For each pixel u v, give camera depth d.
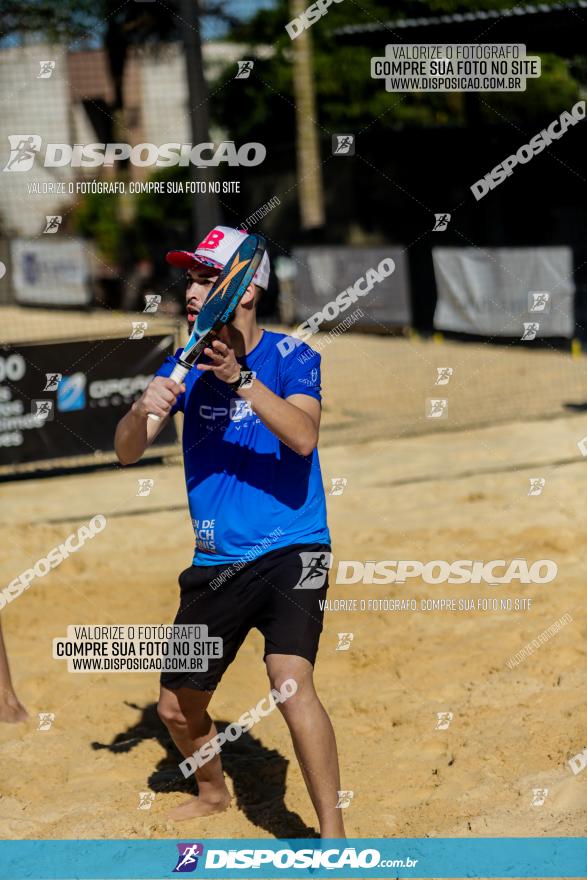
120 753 6.74
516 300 25.33
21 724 7.09
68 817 5.83
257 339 5.18
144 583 10.24
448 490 13.34
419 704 7.12
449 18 21.80
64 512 13.41
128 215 41.00
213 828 5.63
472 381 21.78
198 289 5.17
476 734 6.55
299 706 4.87
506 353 24.95
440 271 26.98
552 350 24.80
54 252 40.88
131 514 13.18
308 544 5.11
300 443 4.79
